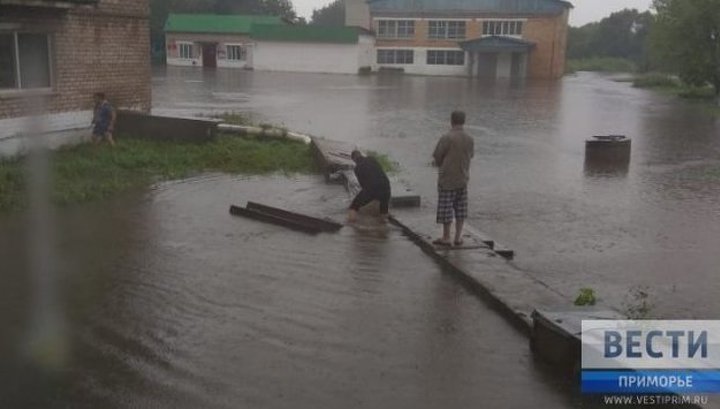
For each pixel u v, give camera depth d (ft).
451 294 23.93
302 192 41.83
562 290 26.09
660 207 42.16
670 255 31.42
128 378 17.25
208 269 26.17
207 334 20.07
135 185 41.34
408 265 27.30
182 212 35.45
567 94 154.40
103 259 26.99
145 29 58.08
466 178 28.63
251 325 20.81
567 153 66.18
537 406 16.10
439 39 229.86
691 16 149.48
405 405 16.12
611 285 26.96
